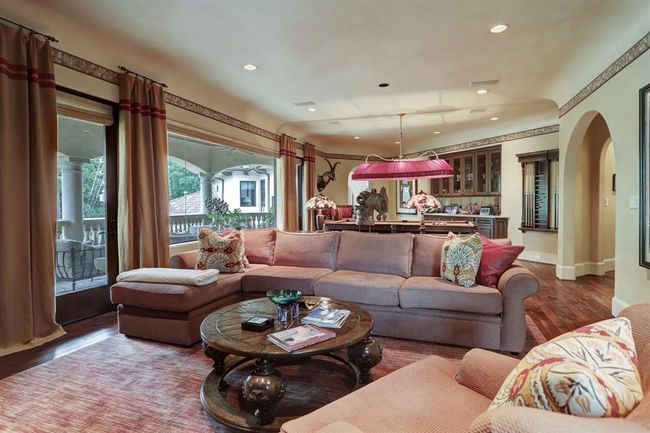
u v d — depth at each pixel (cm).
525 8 288
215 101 523
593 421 65
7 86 270
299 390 215
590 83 411
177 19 304
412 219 941
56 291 332
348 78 447
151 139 396
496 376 132
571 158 506
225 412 185
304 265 378
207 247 354
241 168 633
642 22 300
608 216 566
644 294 307
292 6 284
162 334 284
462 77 443
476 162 778
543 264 636
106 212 371
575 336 99
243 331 201
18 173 278
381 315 299
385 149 988
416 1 278
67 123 343
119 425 181
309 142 843
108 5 283
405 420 115
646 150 298
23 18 283
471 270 286
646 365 98
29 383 223
